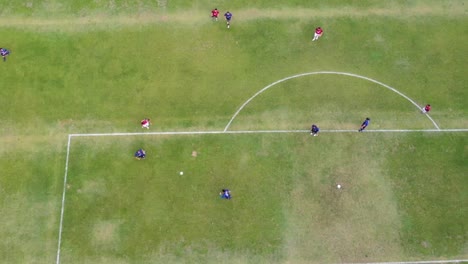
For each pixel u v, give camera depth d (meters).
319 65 29.58
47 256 24.97
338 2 30.84
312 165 26.98
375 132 27.75
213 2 31.09
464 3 31.02
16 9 30.89
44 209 25.89
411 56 29.88
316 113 28.20
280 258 25.05
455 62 29.70
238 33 30.44
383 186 26.55
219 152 27.23
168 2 31.02
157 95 28.56
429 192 26.44
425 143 27.53
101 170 26.70
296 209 26.02
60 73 29.05
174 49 29.88
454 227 25.72
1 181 26.41
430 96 28.72
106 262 24.91
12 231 25.41
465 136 27.70
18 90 28.55
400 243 25.38
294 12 30.80
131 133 27.58
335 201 26.19
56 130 27.58
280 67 29.48
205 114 28.12
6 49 29.50
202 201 26.12
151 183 26.47
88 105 28.23
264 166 26.94
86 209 25.91
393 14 30.98
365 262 25.03
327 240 25.41
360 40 30.33
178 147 27.30
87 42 29.97
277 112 28.20
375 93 28.78
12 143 27.22
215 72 29.25
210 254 25.09
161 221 25.70
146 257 25.02
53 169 26.70
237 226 25.66
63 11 30.89
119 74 29.08
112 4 30.94
